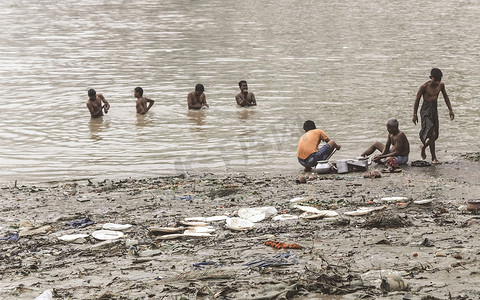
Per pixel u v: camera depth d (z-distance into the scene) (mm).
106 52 57406
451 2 103500
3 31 73562
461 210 17500
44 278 12789
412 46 58594
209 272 12281
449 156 25969
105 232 16234
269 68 48281
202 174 23984
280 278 11672
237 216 17656
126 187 21984
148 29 74688
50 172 24406
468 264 12031
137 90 34969
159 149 27719
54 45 62156
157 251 14367
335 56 53375
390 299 10047
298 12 91500
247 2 107688
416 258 12648
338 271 11789
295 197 20062
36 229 16688
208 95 39406
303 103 36344
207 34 69375
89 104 33906
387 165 24344
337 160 25125
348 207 18484
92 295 11422
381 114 33375
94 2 112250
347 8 96375
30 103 37531
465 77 43594
